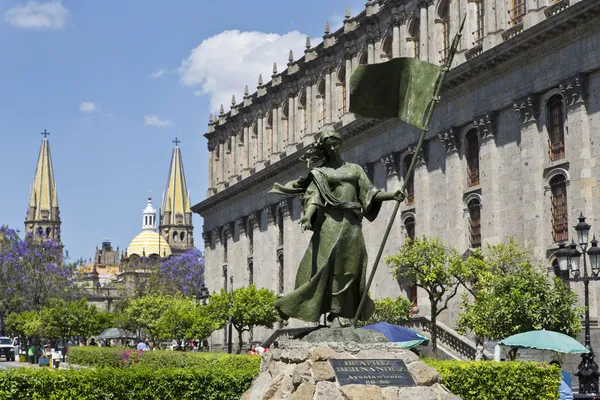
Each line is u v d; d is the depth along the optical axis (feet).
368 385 42.34
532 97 139.85
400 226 179.11
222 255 287.89
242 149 277.44
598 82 128.77
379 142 187.73
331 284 47.09
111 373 63.87
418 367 44.57
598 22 126.31
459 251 157.17
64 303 310.65
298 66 234.99
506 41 141.79
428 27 171.22
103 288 505.25
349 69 204.23
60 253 386.73
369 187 47.75
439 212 165.99
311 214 46.60
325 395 41.42
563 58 134.00
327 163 49.21
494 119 150.51
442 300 157.89
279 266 241.35
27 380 61.05
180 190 638.94
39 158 629.51
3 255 348.18
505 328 107.86
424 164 171.42
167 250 618.85
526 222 139.54
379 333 46.57
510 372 64.18
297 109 233.35
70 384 62.03
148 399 64.59
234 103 282.97
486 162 150.92
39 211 620.08
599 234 126.00
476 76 152.66
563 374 78.79
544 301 108.47
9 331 327.26
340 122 207.00
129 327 273.95
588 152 129.49
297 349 44.11
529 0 141.38
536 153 139.23
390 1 183.73
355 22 204.74
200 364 118.62
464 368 64.39
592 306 124.88
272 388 43.52
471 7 159.74
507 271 127.34
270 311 193.36
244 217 267.39
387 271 180.14
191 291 378.73
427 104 48.32
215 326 202.80
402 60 48.85
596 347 122.62
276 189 49.52
